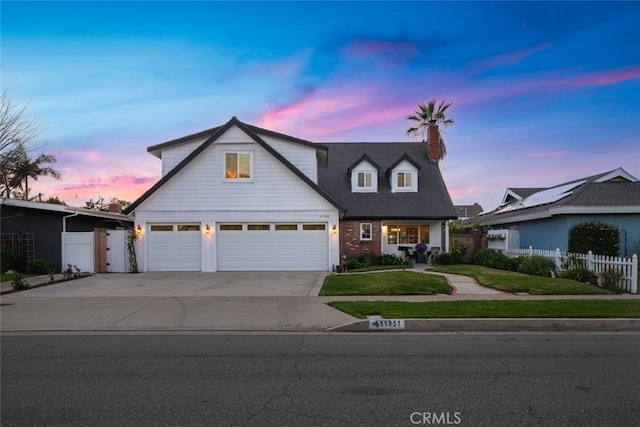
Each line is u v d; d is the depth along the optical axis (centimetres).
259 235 1828
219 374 545
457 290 1207
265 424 397
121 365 588
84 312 958
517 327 827
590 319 838
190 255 1811
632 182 1875
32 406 443
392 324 828
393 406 437
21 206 1781
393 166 2284
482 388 487
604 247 1641
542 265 1514
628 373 541
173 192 1812
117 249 1792
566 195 1895
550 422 397
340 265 1809
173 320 884
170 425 396
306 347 682
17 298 1138
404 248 2195
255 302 1052
